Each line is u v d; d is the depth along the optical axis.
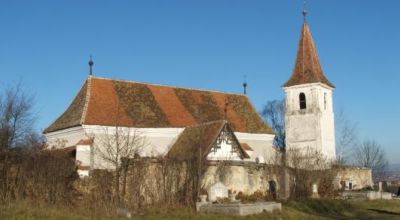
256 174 46.78
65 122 50.00
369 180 63.56
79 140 47.25
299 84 65.75
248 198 43.03
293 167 49.47
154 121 51.31
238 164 45.31
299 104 66.06
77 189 36.75
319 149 63.34
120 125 48.56
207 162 42.41
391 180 91.31
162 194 38.25
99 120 47.84
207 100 59.28
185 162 40.16
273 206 37.09
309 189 49.00
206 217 32.44
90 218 28.83
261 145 58.56
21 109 54.50
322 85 65.38
